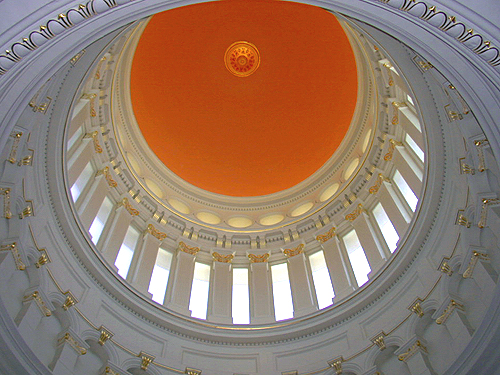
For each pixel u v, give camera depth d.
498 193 12.51
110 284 16.91
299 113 29.09
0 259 11.80
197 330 18.06
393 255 17.69
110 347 15.19
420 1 7.85
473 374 11.42
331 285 20.70
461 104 12.55
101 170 20.92
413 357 14.34
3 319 10.41
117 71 25.22
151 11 8.48
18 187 12.55
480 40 7.62
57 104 15.06
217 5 26.56
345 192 23.84
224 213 27.83
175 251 22.61
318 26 26.55
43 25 7.25
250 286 21.94
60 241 15.69
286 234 24.34
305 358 17.17
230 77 28.83
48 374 11.48
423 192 16.62
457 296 13.88
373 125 23.31
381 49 15.58
